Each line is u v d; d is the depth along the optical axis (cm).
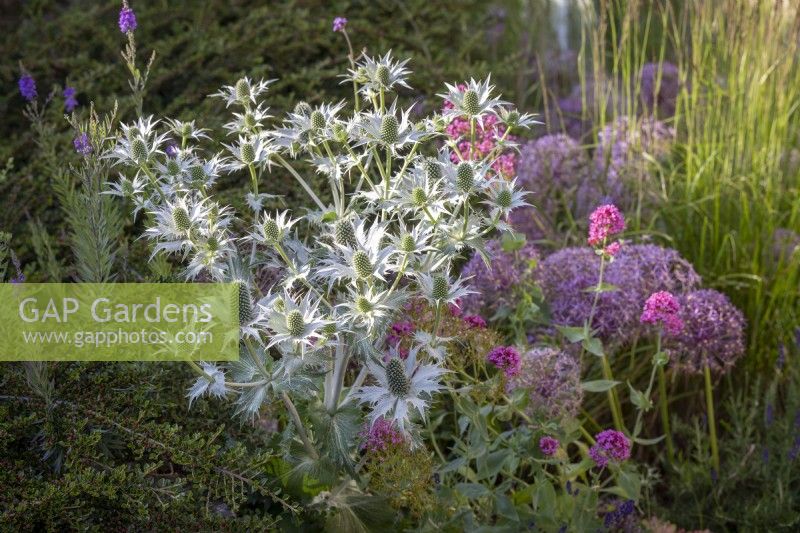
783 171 488
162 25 585
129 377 299
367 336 249
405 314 311
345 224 261
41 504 254
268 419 339
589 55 630
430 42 604
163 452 290
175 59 544
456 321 311
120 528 270
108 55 564
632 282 386
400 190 263
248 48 554
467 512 302
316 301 261
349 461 274
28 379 283
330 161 283
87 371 305
